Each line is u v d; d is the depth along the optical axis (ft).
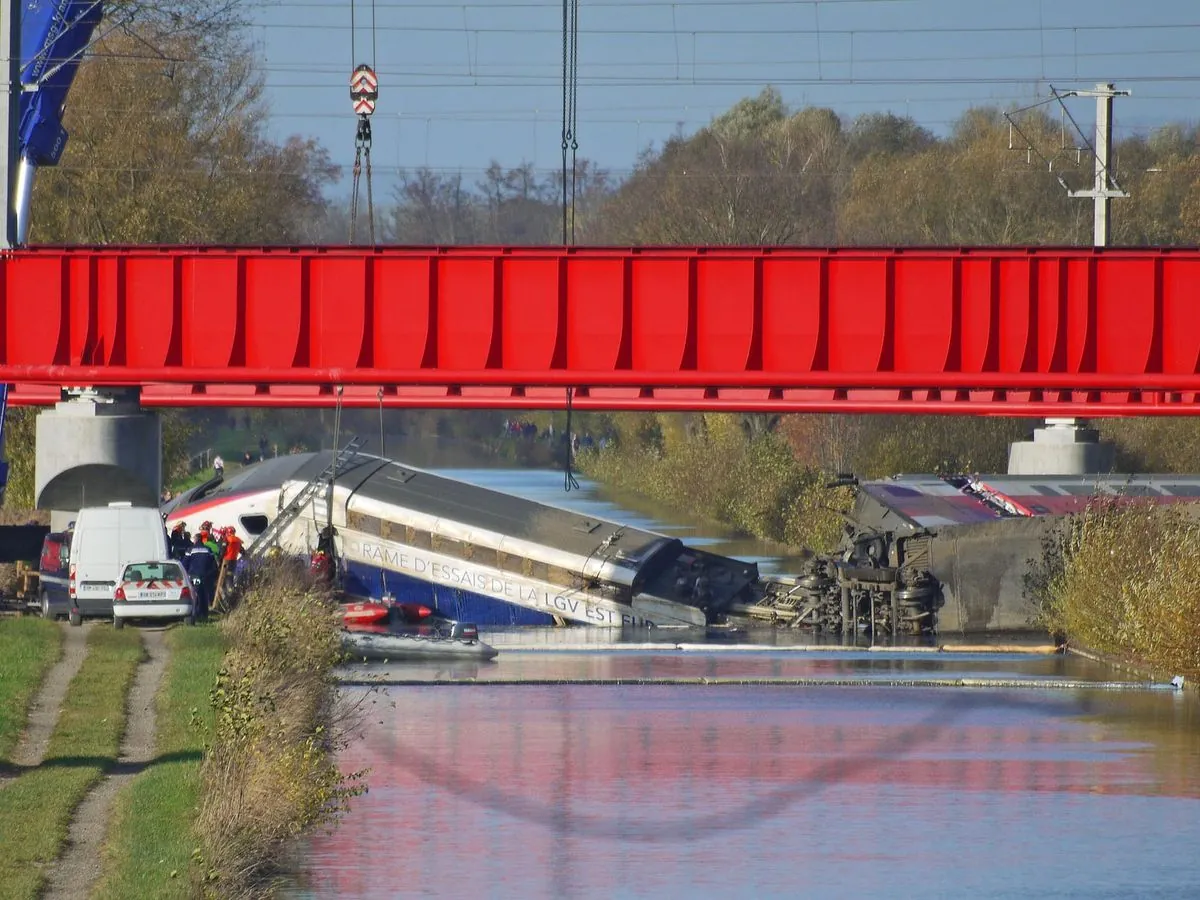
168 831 282.15
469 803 369.91
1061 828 350.43
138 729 371.97
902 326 520.83
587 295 526.57
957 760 415.03
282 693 376.27
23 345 540.93
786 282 522.06
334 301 533.14
